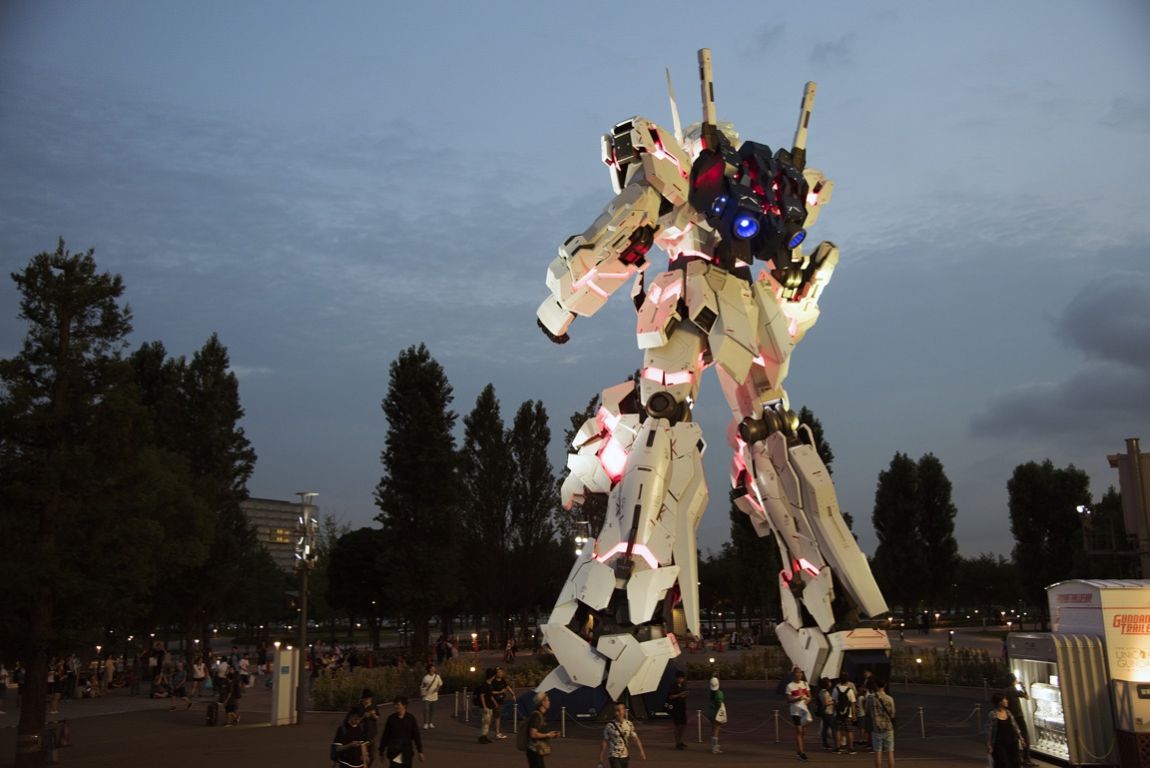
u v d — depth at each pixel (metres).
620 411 23.08
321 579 89.25
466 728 24.95
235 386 54.25
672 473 21.95
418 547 54.19
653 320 22.00
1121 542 29.47
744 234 21.36
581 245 20.50
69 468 21.75
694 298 21.88
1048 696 18.16
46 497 21.70
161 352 55.44
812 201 24.00
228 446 53.50
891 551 73.25
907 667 36.31
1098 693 17.30
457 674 36.97
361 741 13.68
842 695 20.38
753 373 23.83
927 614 73.62
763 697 31.66
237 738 24.30
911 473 73.62
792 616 25.69
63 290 22.64
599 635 22.20
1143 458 23.23
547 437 65.00
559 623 22.17
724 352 21.66
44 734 20.62
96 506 22.48
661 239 22.94
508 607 64.12
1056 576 69.81
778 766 18.47
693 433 22.16
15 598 21.11
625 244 20.95
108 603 22.81
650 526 21.61
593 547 22.31
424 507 54.84
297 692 27.72
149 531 23.75
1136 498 23.19
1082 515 30.14
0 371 22.22
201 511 40.50
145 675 46.12
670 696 21.16
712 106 21.98
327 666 37.22
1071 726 17.20
